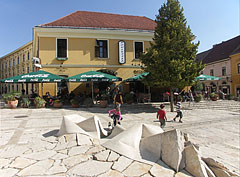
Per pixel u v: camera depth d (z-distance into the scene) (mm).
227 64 27688
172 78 10250
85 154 3285
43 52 14812
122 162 2930
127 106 12234
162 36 11422
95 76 11930
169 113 10781
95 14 20328
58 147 3682
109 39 16406
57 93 14773
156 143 3230
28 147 3799
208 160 3016
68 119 4738
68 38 15383
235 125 7805
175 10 11148
